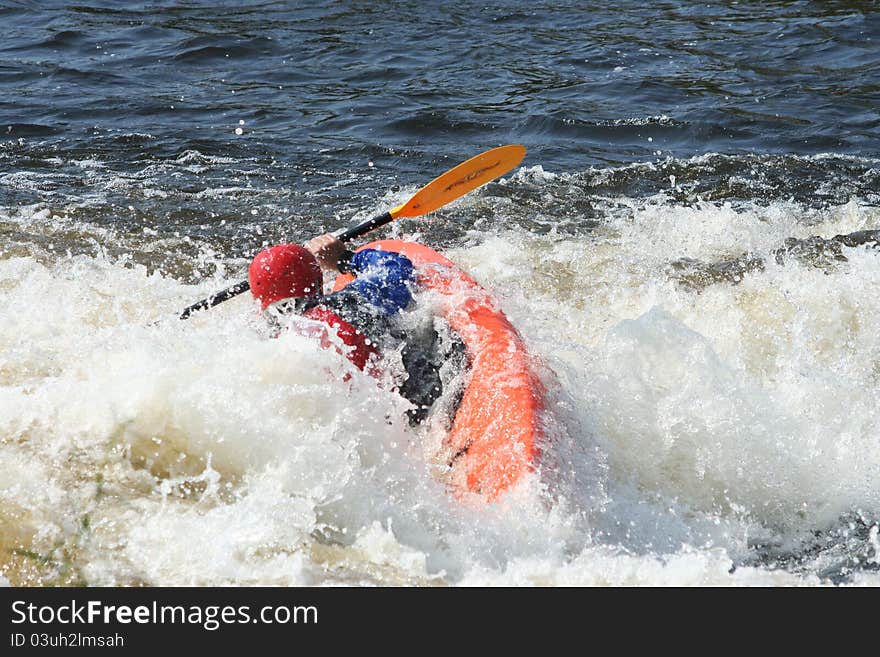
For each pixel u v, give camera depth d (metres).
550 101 37.16
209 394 15.42
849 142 32.75
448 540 13.81
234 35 45.31
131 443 15.07
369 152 32.62
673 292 22.31
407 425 15.62
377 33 45.91
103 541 13.47
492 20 48.00
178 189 29.20
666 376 16.81
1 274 22.41
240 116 35.72
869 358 19.17
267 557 13.38
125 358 16.30
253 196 28.89
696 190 29.23
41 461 14.65
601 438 15.62
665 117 35.25
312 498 14.32
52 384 16.23
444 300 17.06
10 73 39.53
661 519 14.70
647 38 44.91
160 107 36.34
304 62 42.00
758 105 36.41
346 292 16.38
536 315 21.09
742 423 16.25
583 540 13.89
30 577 12.84
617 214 27.56
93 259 24.11
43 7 49.56
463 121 35.22
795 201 28.23
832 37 44.12
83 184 29.27
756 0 50.75
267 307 16.30
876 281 21.95
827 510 15.29
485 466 14.53
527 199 28.64
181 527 13.77
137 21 47.56
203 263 24.47
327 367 15.34
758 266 23.44
